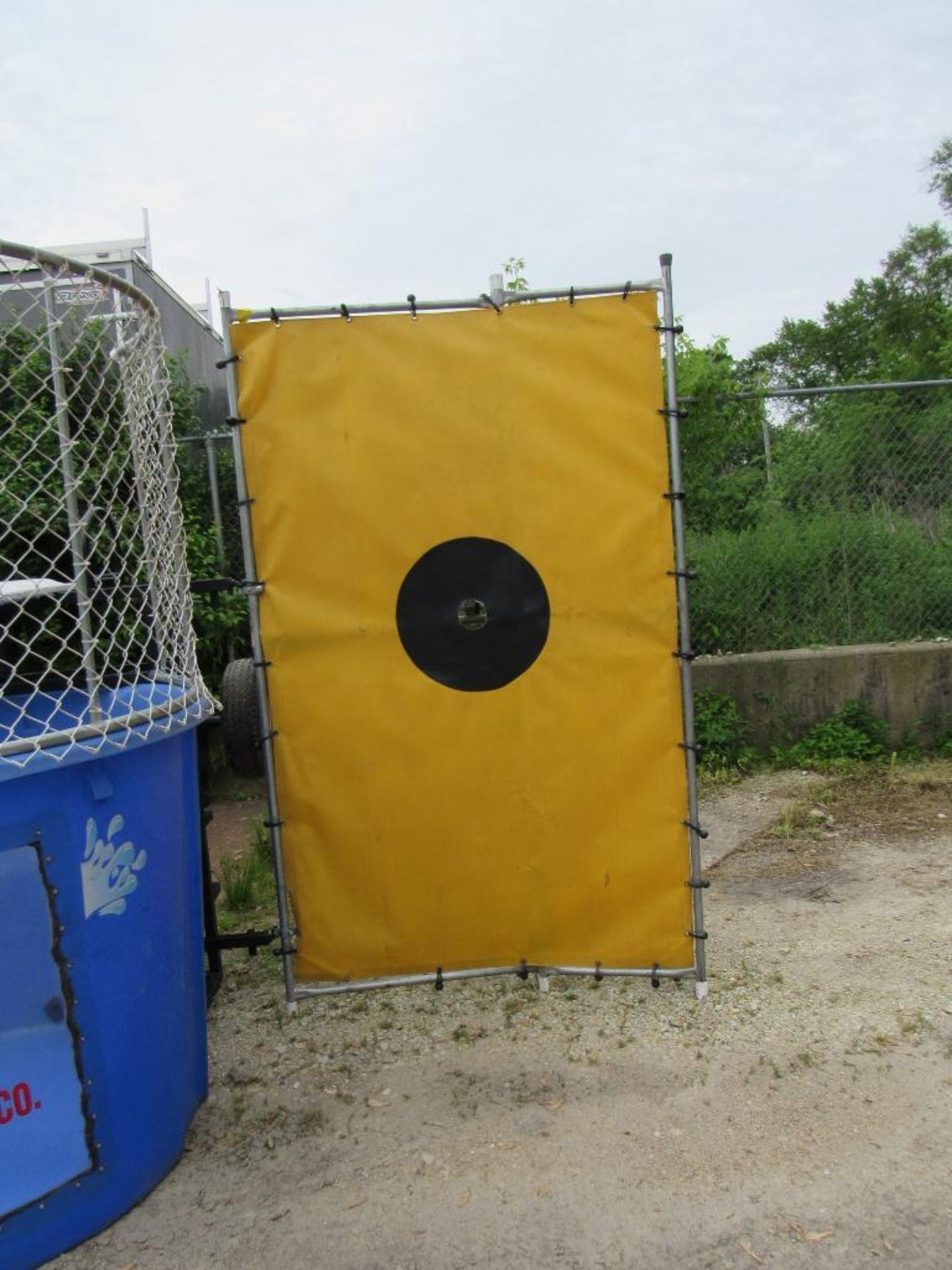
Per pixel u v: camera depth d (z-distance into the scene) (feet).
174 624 9.68
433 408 10.32
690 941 10.81
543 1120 8.86
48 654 13.43
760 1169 7.99
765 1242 7.20
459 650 10.57
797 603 21.12
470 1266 7.13
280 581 10.56
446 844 10.78
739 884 14.26
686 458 21.24
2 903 6.98
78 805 7.30
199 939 9.27
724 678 20.30
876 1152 8.12
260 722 10.69
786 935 12.37
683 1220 7.46
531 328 10.28
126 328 9.37
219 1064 10.09
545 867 10.82
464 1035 10.41
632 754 10.65
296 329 10.31
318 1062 10.07
